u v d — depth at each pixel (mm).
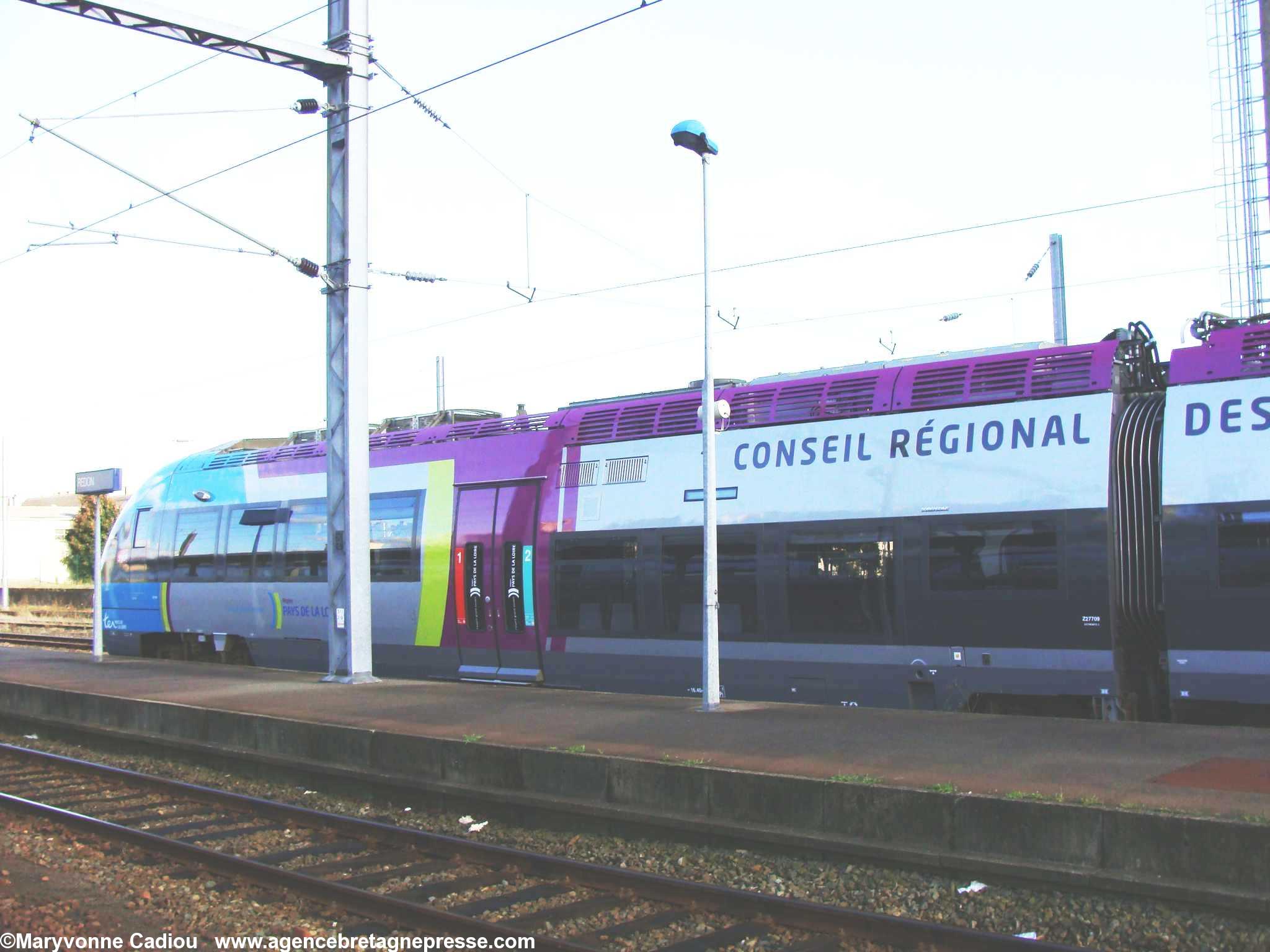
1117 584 11578
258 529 20328
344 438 16359
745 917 7535
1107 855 7301
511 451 16781
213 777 13172
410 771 11359
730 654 13922
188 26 14117
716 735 10828
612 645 15070
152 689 16219
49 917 7543
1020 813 7660
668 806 9430
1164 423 11383
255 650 20297
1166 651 11609
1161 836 7105
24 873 8859
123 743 15031
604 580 15234
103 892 8297
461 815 10711
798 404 13914
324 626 18984
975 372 12750
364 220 16422
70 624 39312
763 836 8688
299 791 12195
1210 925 6648
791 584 13477
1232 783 8000
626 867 8820
